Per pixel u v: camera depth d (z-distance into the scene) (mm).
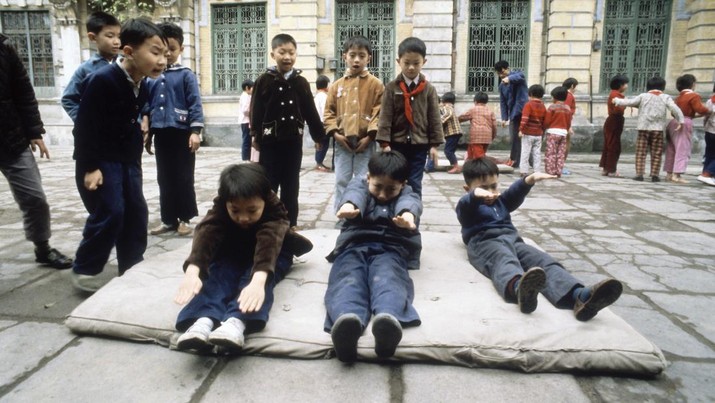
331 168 9406
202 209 5531
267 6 13719
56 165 9773
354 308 2146
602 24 12961
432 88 4227
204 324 2057
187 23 13906
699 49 12609
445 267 3000
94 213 2789
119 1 13555
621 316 2664
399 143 4160
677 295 2984
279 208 2447
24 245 3967
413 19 12992
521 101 9133
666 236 4484
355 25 13453
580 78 12953
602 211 5625
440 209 5707
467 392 1889
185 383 1928
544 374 2025
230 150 13320
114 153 2789
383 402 1816
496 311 2338
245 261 2518
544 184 7742
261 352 2105
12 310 2658
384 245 2750
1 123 3016
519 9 13078
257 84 4160
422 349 2053
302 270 2922
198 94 4199
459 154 12656
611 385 1959
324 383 1933
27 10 14641
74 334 2334
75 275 2869
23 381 1940
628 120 13500
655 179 8164
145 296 2482
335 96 4453
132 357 2123
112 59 3475
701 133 13281
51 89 15125
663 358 2021
